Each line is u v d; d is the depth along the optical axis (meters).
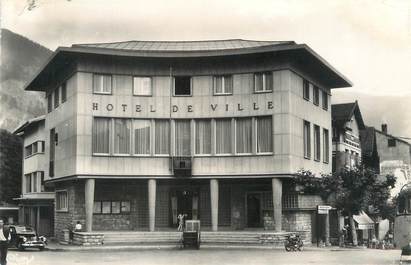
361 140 60.75
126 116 36.75
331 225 41.16
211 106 36.97
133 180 37.91
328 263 24.19
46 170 43.12
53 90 41.94
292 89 36.00
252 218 37.38
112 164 36.31
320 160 41.19
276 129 35.56
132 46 39.50
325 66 38.91
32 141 53.69
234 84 36.72
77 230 35.81
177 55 36.22
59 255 28.45
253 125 36.19
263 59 36.16
